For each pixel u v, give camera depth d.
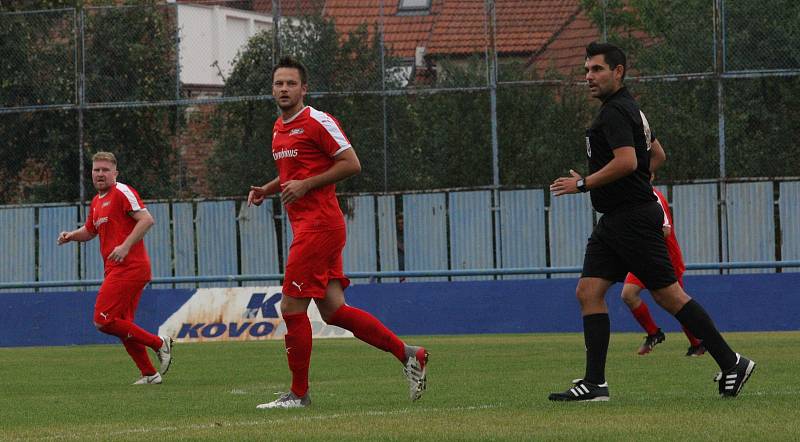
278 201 72.38
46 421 24.19
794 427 19.42
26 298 64.19
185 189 73.62
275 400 26.75
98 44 73.44
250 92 72.69
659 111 69.12
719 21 68.06
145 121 73.62
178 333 60.97
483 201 70.69
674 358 40.34
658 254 23.80
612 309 60.25
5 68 73.81
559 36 71.00
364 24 71.81
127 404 27.80
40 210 73.75
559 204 70.19
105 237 35.69
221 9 73.06
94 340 63.59
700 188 68.31
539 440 18.31
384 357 44.84
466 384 31.19
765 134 68.06
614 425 20.03
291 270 24.77
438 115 71.31
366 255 71.75
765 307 58.69
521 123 70.88
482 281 61.72
